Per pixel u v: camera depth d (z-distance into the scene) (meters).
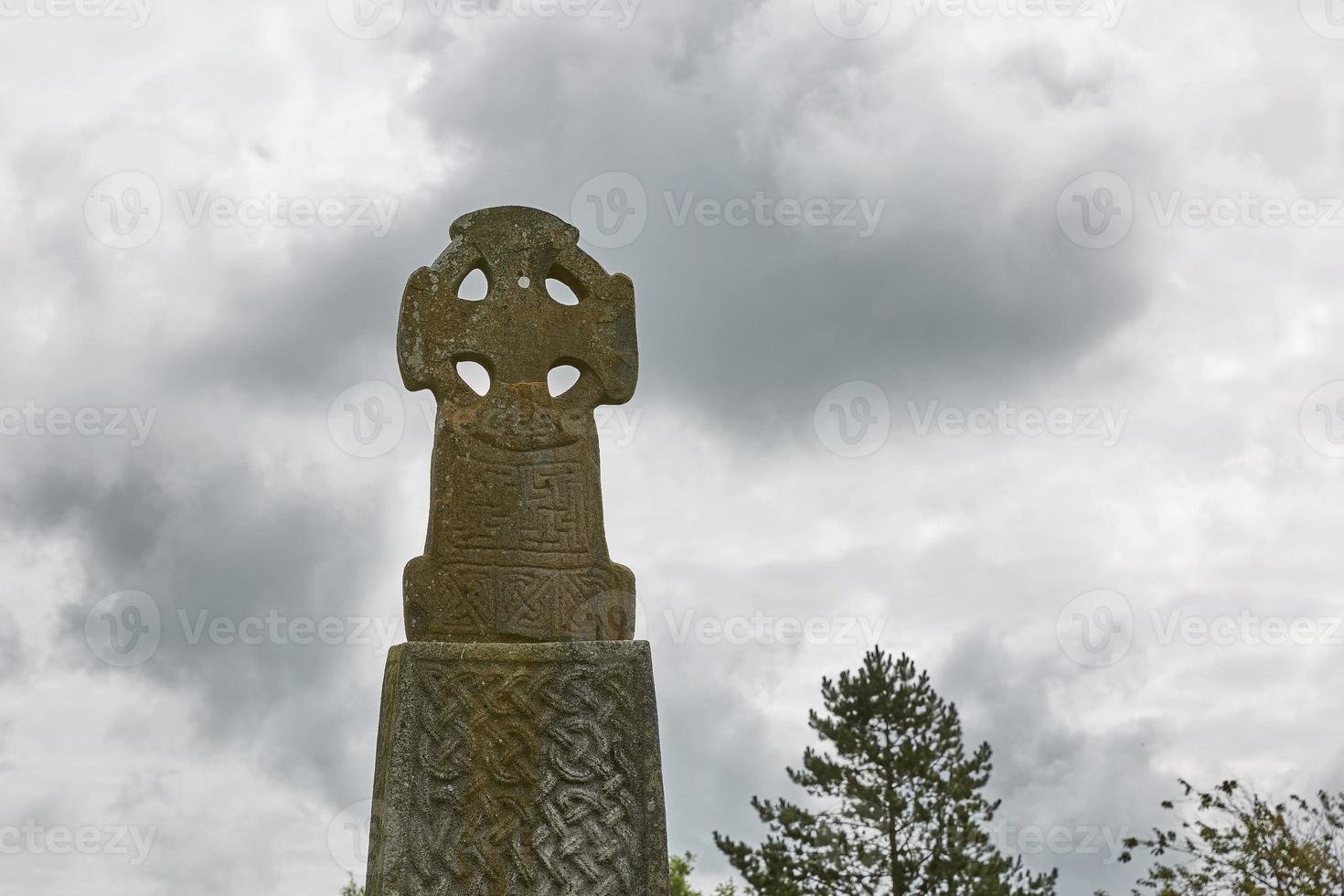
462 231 9.48
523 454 9.20
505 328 9.39
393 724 8.65
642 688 8.95
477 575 8.98
